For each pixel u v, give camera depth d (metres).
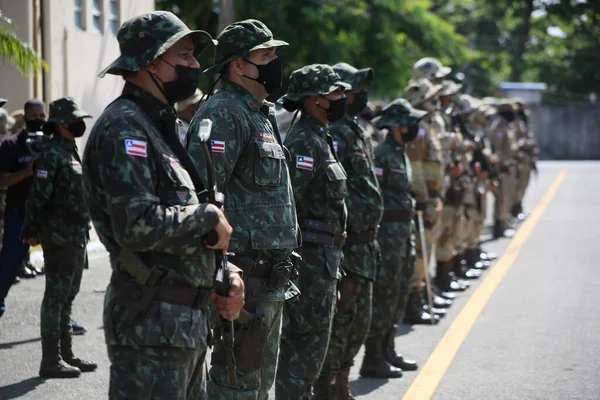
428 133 12.31
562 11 63.91
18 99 15.88
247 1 28.45
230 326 5.55
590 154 60.31
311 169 7.13
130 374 4.63
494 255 18.11
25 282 13.79
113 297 4.70
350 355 8.21
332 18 29.58
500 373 9.51
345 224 7.36
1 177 10.51
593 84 68.00
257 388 5.99
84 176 4.76
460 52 35.09
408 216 9.73
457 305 13.41
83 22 17.59
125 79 4.86
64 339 9.10
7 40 13.17
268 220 5.96
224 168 5.79
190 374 4.80
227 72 6.19
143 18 4.78
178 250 4.59
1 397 8.23
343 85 7.25
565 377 9.32
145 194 4.54
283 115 12.63
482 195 16.88
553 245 19.66
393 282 9.41
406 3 32.94
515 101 24.02
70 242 8.89
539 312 12.68
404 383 9.17
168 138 4.82
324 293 7.06
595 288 14.51
